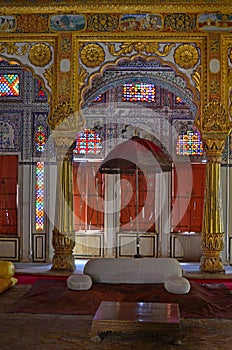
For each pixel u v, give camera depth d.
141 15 7.80
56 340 4.30
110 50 7.84
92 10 7.78
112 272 6.07
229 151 9.66
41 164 9.86
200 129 7.78
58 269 7.77
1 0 7.80
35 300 5.55
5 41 7.89
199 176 10.05
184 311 5.16
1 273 6.43
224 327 4.71
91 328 4.30
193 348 4.17
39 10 7.81
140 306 4.72
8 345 4.17
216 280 7.43
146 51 7.82
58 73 7.82
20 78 9.94
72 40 7.82
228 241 9.54
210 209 7.73
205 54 7.76
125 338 4.38
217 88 7.74
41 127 9.88
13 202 9.89
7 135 9.91
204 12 7.76
